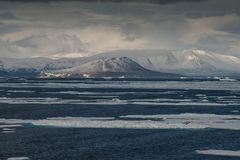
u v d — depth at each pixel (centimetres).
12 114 8069
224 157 4406
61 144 4975
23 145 4894
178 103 10800
